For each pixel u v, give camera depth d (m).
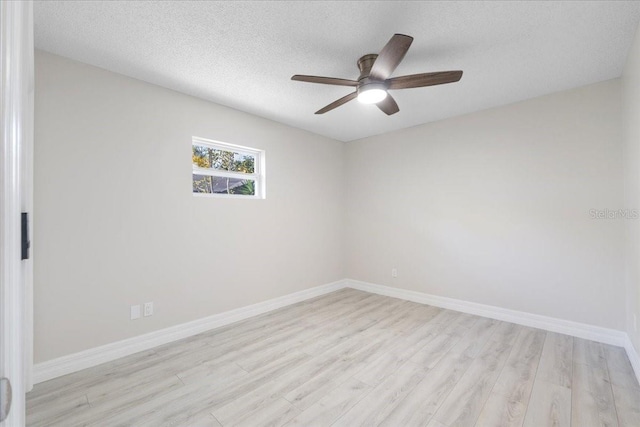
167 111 2.88
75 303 2.33
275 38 2.13
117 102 2.57
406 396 2.03
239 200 3.47
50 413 1.85
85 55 2.30
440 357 2.56
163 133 2.85
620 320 2.77
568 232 3.03
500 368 2.38
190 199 3.04
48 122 2.22
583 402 1.96
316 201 4.49
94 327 2.42
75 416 1.82
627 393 2.05
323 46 2.23
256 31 2.05
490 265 3.52
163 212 2.84
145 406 1.92
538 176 3.20
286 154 4.04
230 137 3.38
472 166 3.65
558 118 3.07
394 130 4.37
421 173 4.10
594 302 2.89
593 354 2.60
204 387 2.12
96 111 2.45
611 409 1.89
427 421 1.79
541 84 2.89
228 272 3.36
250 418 1.82
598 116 2.86
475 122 3.62
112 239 2.52
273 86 2.87
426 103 3.34
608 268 2.83
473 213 3.65
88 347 2.39
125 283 2.59
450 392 2.07
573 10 1.85
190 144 3.04
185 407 1.91
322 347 2.75
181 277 2.96
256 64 2.47
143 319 2.70
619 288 2.77
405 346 2.77
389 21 1.95
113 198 2.53
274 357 2.56
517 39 2.15
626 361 2.48
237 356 2.58
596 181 2.88
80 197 2.36
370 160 4.68
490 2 1.78
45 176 2.20
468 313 3.67
